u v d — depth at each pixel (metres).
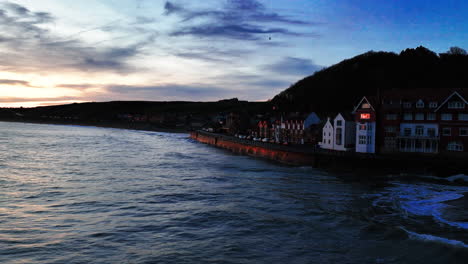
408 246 23.58
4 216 31.30
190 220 30.42
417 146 62.50
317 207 34.59
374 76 185.00
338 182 49.06
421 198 38.28
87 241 25.20
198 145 136.75
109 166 65.62
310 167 64.81
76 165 66.50
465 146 56.53
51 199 38.03
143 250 23.58
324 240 25.31
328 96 187.38
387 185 46.31
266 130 124.81
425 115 61.91
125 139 164.00
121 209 34.06
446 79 152.38
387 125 65.62
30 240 25.31
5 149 95.81
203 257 22.39
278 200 37.78
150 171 59.75
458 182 47.53
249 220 30.31
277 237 26.06
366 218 30.42
